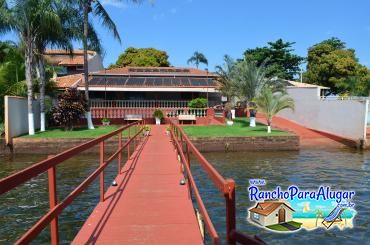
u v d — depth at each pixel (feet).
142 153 50.49
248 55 182.19
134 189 28.78
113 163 60.75
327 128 98.53
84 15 88.84
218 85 119.03
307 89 109.40
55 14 78.07
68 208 33.65
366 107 82.84
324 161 64.08
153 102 120.88
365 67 184.85
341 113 92.22
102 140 24.59
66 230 28.22
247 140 77.77
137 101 120.26
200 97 126.00
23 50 84.69
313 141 90.99
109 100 118.62
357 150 79.66
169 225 20.30
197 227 19.95
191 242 17.88
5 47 99.25
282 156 70.38
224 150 77.25
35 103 92.17
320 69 185.78
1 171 56.13
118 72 134.21
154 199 25.77
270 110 85.66
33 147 74.23
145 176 34.01
